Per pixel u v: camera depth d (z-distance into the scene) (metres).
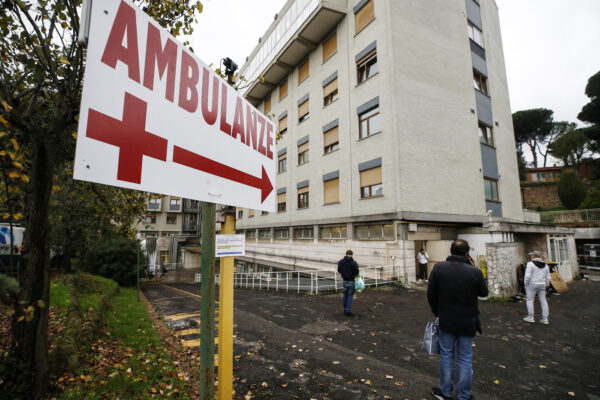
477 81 16.22
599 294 9.70
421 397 3.39
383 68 12.91
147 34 1.26
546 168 37.75
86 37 1.01
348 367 4.14
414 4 13.71
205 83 1.61
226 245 1.66
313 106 17.53
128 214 5.92
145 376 3.53
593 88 34.81
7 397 2.49
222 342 1.58
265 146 2.25
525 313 7.18
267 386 3.60
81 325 4.58
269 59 21.22
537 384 3.75
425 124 12.90
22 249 2.74
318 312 7.35
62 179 5.76
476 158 14.52
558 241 13.18
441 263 3.59
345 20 15.44
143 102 1.21
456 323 3.26
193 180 1.46
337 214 14.94
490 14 18.61
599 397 3.47
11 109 2.30
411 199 11.91
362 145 13.73
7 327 3.99
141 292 13.16
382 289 10.28
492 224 9.83
